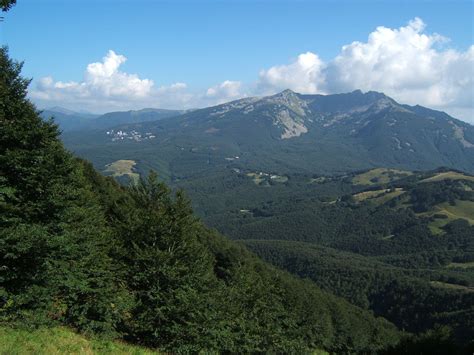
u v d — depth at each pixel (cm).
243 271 4312
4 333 1564
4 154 1795
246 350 3591
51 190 1902
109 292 2286
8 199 1811
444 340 4772
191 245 2541
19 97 1886
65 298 2209
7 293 1717
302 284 10169
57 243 1850
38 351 1455
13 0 1208
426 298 14100
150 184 2636
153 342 2416
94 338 2038
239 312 3534
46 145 1936
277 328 4525
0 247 1639
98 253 2388
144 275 2361
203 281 2556
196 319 2439
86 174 5575
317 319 7256
